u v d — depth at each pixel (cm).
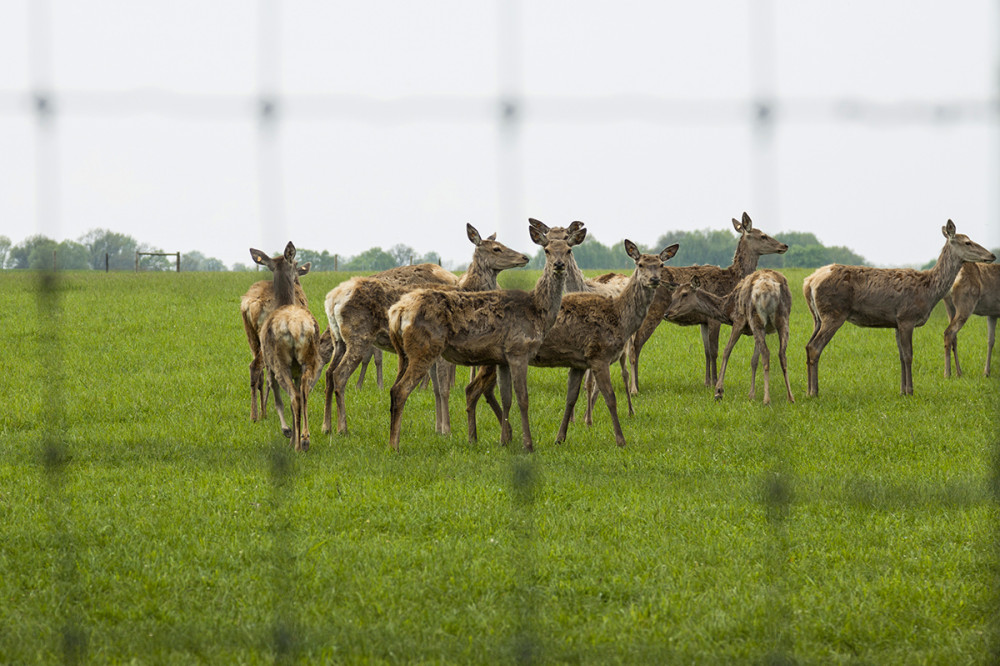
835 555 2219
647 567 2155
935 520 2470
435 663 1645
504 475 2952
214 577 2052
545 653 1686
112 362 5388
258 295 3956
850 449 3359
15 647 1694
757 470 3058
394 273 4741
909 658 1697
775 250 5609
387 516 2497
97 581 2022
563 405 4378
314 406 4316
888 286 4709
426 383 5041
